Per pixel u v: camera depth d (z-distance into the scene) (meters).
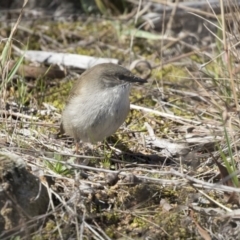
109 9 16.53
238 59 10.90
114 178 9.49
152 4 15.80
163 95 12.84
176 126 11.70
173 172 9.17
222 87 12.03
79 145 10.82
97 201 9.20
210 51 14.42
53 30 15.65
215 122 11.60
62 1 17.06
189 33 14.88
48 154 10.01
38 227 8.55
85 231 8.57
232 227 8.80
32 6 16.86
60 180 9.47
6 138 10.55
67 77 13.43
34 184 8.79
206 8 14.82
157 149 10.98
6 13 16.33
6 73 11.28
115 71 10.39
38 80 12.98
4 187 8.52
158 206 9.24
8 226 8.32
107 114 10.26
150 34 14.95
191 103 12.60
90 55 14.62
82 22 16.22
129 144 11.12
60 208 8.63
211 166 10.29
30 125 11.21
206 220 8.87
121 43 15.23
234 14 11.21
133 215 9.04
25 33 15.39
